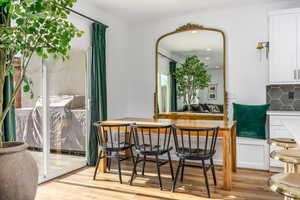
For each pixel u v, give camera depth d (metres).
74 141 3.48
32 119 2.87
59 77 3.24
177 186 2.80
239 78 3.84
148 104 4.54
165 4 3.71
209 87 4.04
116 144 3.11
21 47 1.50
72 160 3.44
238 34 3.83
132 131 3.03
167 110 4.36
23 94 2.75
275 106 3.72
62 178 3.07
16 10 1.48
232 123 3.02
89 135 3.60
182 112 4.24
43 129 3.00
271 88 3.75
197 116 4.12
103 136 3.34
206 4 3.72
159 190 2.68
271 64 3.44
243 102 3.81
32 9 1.46
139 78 4.59
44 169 2.99
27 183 1.50
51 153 3.10
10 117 2.30
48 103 3.07
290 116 3.17
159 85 4.43
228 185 2.66
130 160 4.01
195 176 3.17
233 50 3.87
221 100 3.95
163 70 4.39
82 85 3.62
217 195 2.53
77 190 2.68
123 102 4.56
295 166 1.64
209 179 3.05
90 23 3.68
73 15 3.29
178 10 3.97
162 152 2.79
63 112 3.30
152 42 4.48
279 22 3.38
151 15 4.21
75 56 3.46
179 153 2.66
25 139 2.78
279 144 2.08
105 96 3.82
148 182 2.94
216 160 3.84
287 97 3.67
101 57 3.75
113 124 2.92
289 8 3.55
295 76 3.30
